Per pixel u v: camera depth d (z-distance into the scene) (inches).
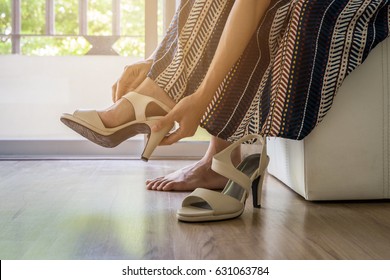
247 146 92.5
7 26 170.6
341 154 59.8
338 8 58.1
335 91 57.7
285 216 54.9
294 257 40.6
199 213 51.8
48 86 163.5
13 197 65.2
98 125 58.4
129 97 58.7
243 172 58.6
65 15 173.8
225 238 46.1
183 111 56.4
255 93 59.6
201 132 110.2
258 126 58.6
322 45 57.4
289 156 66.1
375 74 59.1
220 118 59.6
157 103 58.5
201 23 58.7
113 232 48.2
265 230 49.0
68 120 58.4
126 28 169.9
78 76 164.6
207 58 58.8
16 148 107.5
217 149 69.0
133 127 58.7
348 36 57.7
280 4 58.5
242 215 55.4
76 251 42.3
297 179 63.4
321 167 59.9
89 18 172.9
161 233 47.8
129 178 81.4
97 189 71.1
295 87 57.4
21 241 45.3
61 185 74.3
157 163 100.3
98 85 165.6
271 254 41.4
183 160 105.0
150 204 60.9
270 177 81.5
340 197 60.9
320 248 43.0
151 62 63.8
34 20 173.3
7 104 158.7
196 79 58.9
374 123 59.6
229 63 55.6
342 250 42.5
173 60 59.0
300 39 57.3
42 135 158.2
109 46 170.4
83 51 175.8
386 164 60.4
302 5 57.6
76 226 50.5
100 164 98.0
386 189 60.8
